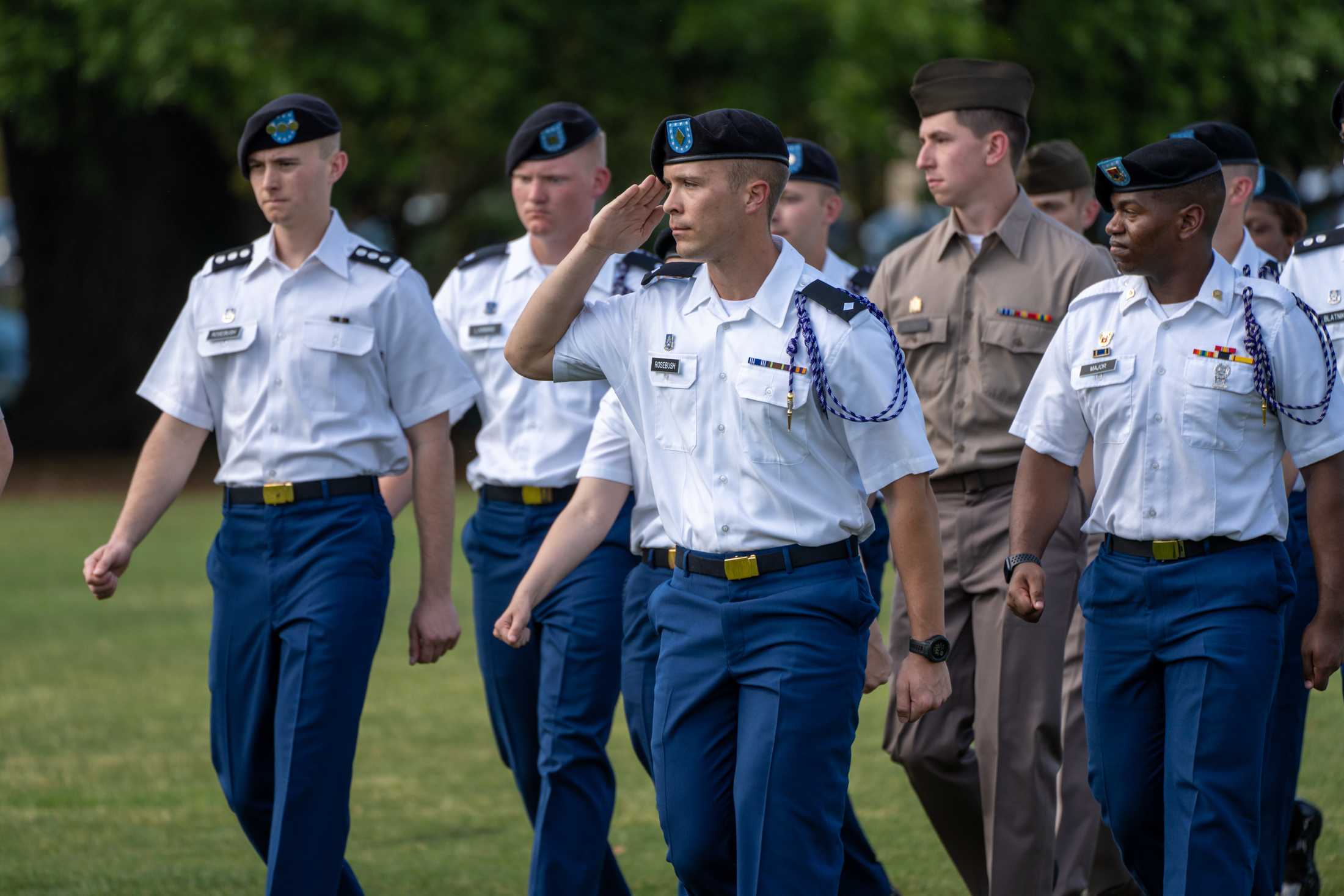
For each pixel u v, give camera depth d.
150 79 52.25
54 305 67.69
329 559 14.81
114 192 66.50
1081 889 16.80
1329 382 13.05
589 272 12.23
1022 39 53.44
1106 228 13.38
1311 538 13.23
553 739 15.94
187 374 15.60
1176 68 53.78
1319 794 20.72
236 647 15.07
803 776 11.67
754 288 11.97
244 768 15.17
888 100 53.44
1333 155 55.31
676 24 52.62
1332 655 13.18
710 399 12.01
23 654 30.42
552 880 15.54
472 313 17.84
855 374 11.80
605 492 14.87
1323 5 54.34
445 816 20.33
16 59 54.66
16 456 66.06
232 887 17.28
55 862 18.27
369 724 25.41
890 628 17.38
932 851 18.75
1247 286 13.18
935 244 17.64
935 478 17.11
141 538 15.41
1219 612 12.97
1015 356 16.88
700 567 12.19
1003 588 16.47
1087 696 13.77
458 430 62.47
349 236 15.62
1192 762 12.84
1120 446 13.42
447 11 51.28
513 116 52.19
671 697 12.26
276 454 15.02
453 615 15.54
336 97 50.78
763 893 11.59
